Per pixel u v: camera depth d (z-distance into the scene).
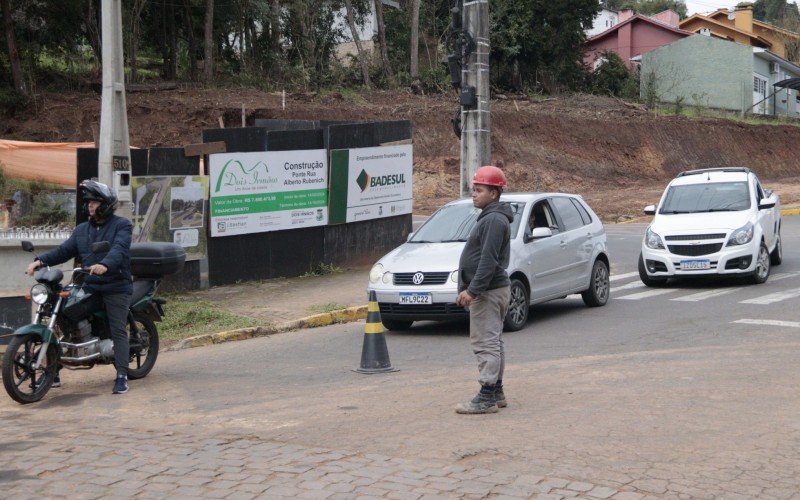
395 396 7.86
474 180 7.00
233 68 45.16
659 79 59.38
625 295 14.50
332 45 47.81
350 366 9.60
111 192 8.57
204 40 43.03
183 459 5.99
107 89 12.59
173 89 37.09
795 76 69.50
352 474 5.50
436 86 47.53
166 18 42.53
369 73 48.50
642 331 11.05
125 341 8.66
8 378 8.04
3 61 35.41
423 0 53.12
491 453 5.89
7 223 14.70
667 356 9.30
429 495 5.09
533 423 6.65
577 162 43.12
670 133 48.88
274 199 15.98
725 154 50.62
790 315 11.69
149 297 9.29
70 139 32.00
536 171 40.50
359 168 17.61
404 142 18.72
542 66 52.66
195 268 14.91
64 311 8.44
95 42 37.34
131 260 9.20
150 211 14.12
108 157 12.60
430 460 5.77
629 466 5.54
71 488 5.45
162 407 7.92
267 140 15.80
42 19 36.28
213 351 11.08
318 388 8.45
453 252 11.34
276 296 14.42
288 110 36.00
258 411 7.54
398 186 18.66
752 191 15.58
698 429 6.36
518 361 9.44
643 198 35.94
